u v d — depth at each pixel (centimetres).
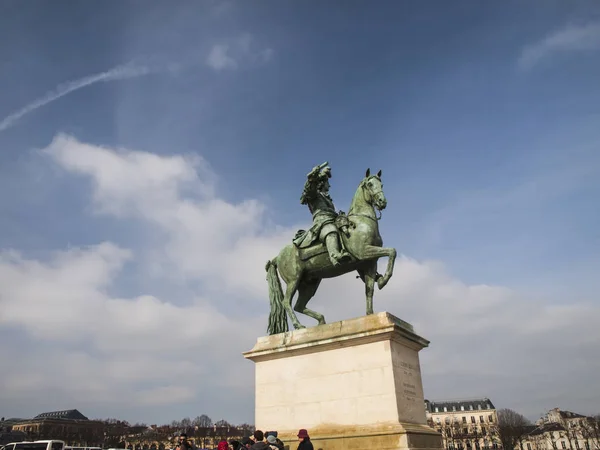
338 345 926
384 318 894
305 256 1073
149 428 10675
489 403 11462
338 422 879
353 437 834
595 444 10306
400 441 782
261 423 970
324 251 1047
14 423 11481
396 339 891
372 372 873
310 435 885
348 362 906
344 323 945
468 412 11381
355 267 1039
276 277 1159
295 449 893
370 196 1027
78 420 10806
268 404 976
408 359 927
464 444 10775
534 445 11238
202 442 8981
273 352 998
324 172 1104
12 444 2664
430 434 860
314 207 1120
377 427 827
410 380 908
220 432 9519
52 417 11544
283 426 941
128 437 9988
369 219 1005
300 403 938
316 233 1055
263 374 1008
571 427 10812
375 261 1022
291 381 965
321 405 910
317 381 931
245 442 895
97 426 10694
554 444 10756
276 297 1135
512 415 10019
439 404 11900
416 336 943
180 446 955
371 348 889
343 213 1068
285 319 1116
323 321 1066
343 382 899
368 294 1009
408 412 863
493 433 9806
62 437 9419
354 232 1000
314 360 950
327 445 857
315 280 1127
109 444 9188
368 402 859
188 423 10988
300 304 1130
